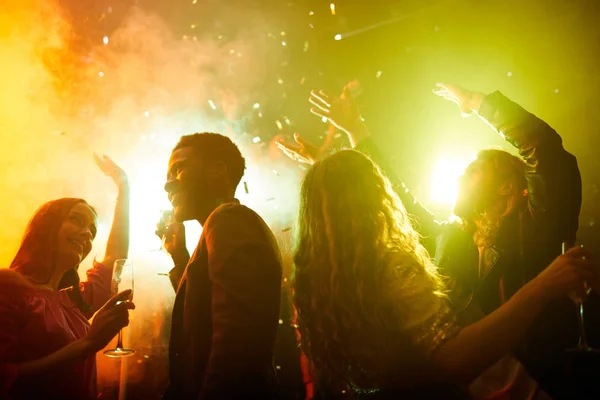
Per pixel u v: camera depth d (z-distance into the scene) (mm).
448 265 2703
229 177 2180
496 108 2635
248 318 1643
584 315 2258
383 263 1675
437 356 1455
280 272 1843
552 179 2441
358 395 1705
